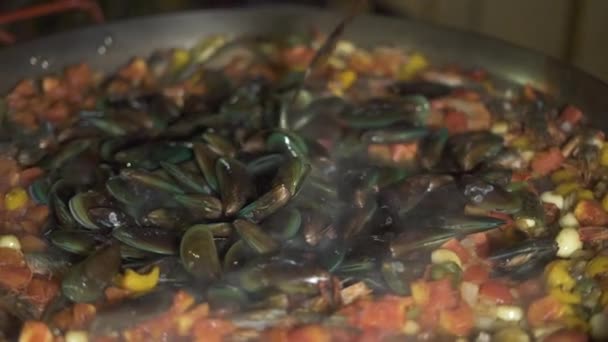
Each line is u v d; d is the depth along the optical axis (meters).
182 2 2.81
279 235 1.20
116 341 1.12
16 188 1.35
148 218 1.25
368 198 1.27
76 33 1.60
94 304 1.16
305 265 1.15
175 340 1.13
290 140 1.35
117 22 1.63
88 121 1.46
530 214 1.28
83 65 1.58
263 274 1.14
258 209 1.23
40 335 1.12
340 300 1.14
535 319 1.17
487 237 1.26
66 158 1.38
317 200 1.27
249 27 1.66
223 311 1.13
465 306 1.17
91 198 1.28
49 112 1.50
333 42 1.48
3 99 1.50
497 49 1.55
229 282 1.16
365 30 1.63
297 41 1.65
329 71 1.57
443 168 1.38
